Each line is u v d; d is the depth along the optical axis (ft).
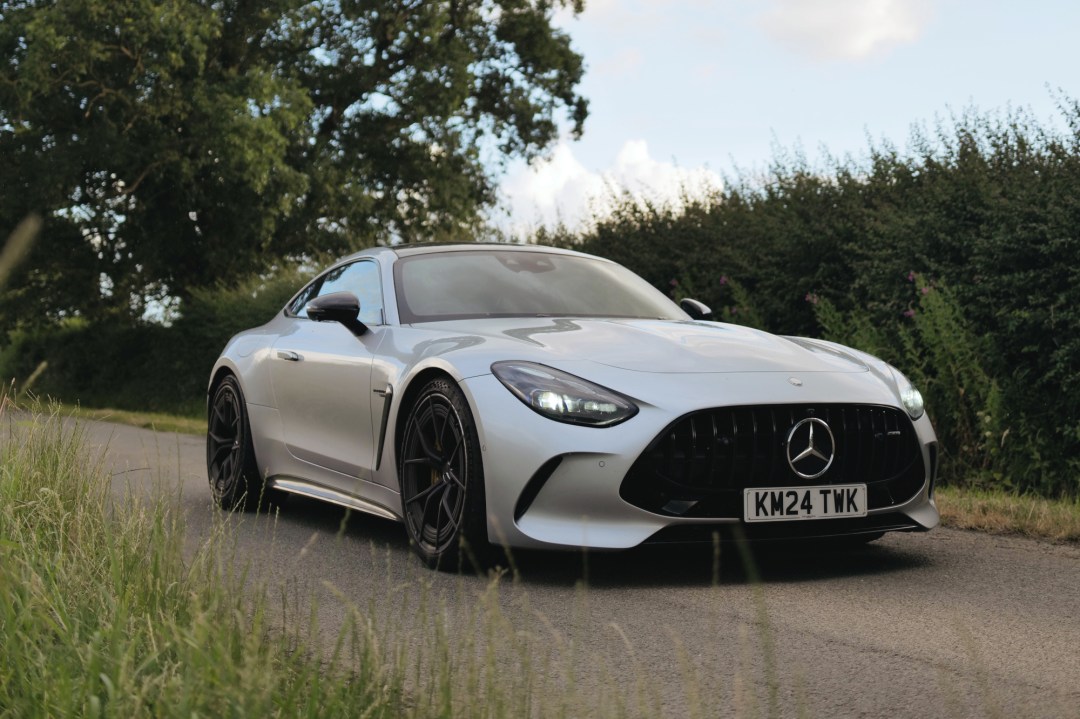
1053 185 23.54
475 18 79.66
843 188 31.86
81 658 7.13
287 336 17.66
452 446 12.90
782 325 31.68
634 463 11.62
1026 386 22.99
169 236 66.44
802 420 12.00
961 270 24.94
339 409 15.40
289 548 14.23
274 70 65.00
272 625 8.91
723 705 7.87
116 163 59.93
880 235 28.55
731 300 33.71
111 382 68.18
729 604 11.02
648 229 38.47
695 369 12.35
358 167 73.00
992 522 15.71
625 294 16.55
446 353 13.20
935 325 24.22
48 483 12.19
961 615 10.57
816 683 8.41
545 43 81.46
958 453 23.53
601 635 9.82
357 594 11.46
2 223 62.54
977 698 8.02
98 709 6.16
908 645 9.49
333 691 6.51
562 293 15.99
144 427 39.78
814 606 10.94
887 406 12.51
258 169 59.62
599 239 40.14
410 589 11.79
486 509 12.19
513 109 81.97
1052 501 21.02
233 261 66.13
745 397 11.88
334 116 74.54
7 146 61.57
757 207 34.96
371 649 7.09
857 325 26.89
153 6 58.59
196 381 59.98
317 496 16.11
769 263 32.09
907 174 30.48
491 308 15.26
